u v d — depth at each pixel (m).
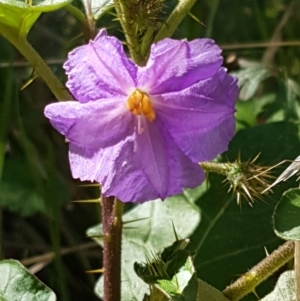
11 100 0.15
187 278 0.08
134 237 0.13
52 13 0.20
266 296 0.10
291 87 0.16
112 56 0.08
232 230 0.12
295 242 0.09
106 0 0.11
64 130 0.08
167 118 0.08
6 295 0.09
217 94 0.08
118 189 0.08
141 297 0.12
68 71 0.08
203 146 0.08
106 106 0.08
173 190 0.09
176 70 0.08
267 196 0.12
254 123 0.15
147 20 0.09
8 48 0.14
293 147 0.13
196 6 0.15
